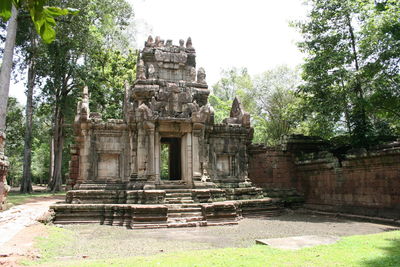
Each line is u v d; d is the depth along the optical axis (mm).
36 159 71312
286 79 42281
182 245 11648
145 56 23328
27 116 37812
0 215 16188
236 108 24625
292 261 7879
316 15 23016
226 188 21172
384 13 18375
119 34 39938
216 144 22312
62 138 42375
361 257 8164
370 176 18297
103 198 18688
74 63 36656
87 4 31125
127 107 21344
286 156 24828
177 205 17281
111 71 37375
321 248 9359
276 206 21625
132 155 19828
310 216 20453
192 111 20062
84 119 19984
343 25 22578
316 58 22516
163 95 20312
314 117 24141
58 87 37938
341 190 20422
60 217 17047
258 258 8258
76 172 27031
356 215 18516
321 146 24875
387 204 17062
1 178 18297
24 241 10969
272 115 42438
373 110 20891
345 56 21438
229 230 15156
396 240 10430
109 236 13688
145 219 15977
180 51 23781
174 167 27031
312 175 23203
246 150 23875
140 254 10250
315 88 22078
